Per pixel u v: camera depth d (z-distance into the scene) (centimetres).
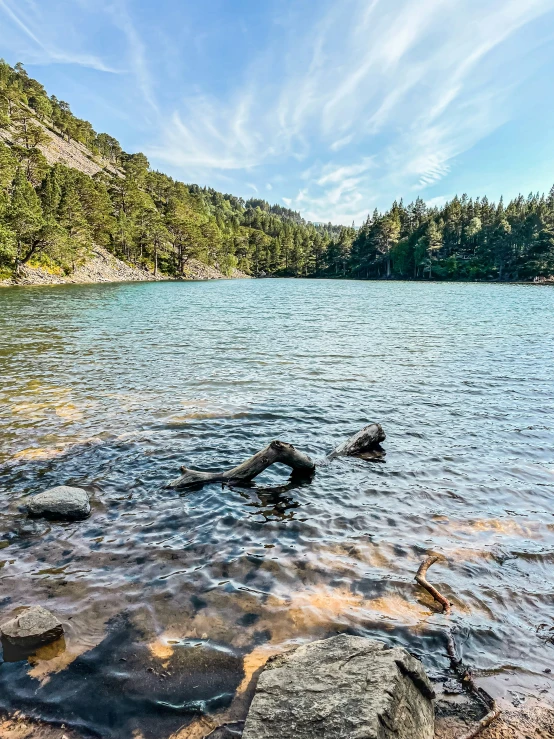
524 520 586
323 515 600
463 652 369
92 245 8494
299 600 430
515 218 11269
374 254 15050
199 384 1245
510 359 1630
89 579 461
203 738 293
